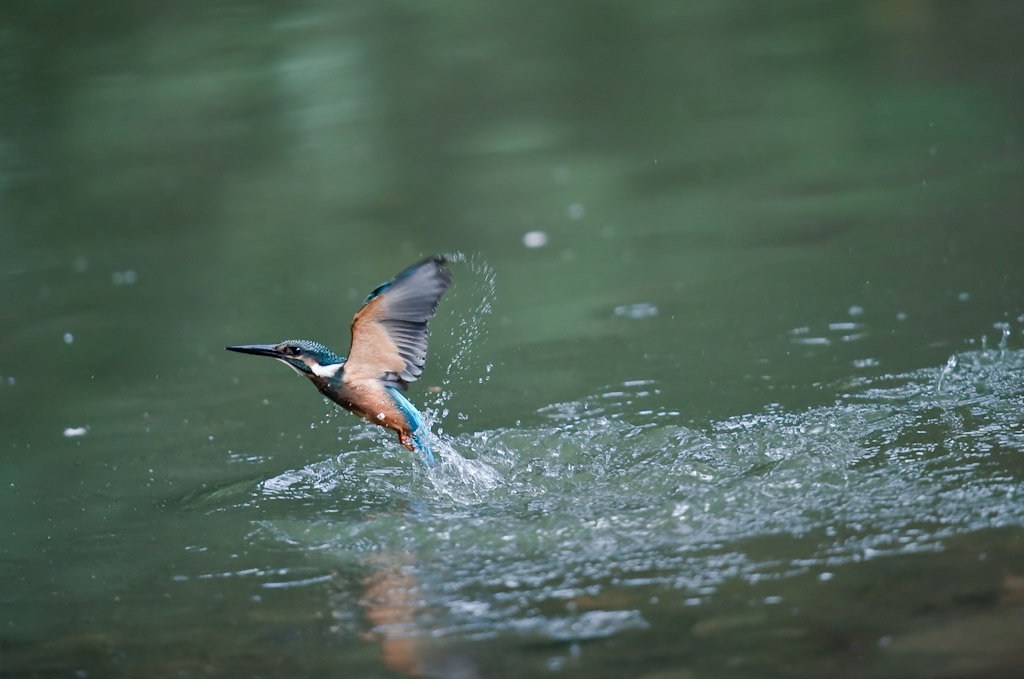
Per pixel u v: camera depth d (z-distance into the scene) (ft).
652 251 46.50
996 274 39.55
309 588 23.70
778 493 26.12
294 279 46.42
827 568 22.29
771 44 77.92
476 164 60.54
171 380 37.68
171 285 46.80
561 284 43.88
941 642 19.22
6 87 75.82
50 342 41.60
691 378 34.22
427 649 20.66
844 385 32.35
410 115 69.51
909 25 78.23
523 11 88.74
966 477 25.88
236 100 72.28
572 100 70.08
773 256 44.39
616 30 84.74
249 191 58.90
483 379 35.68
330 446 32.04
